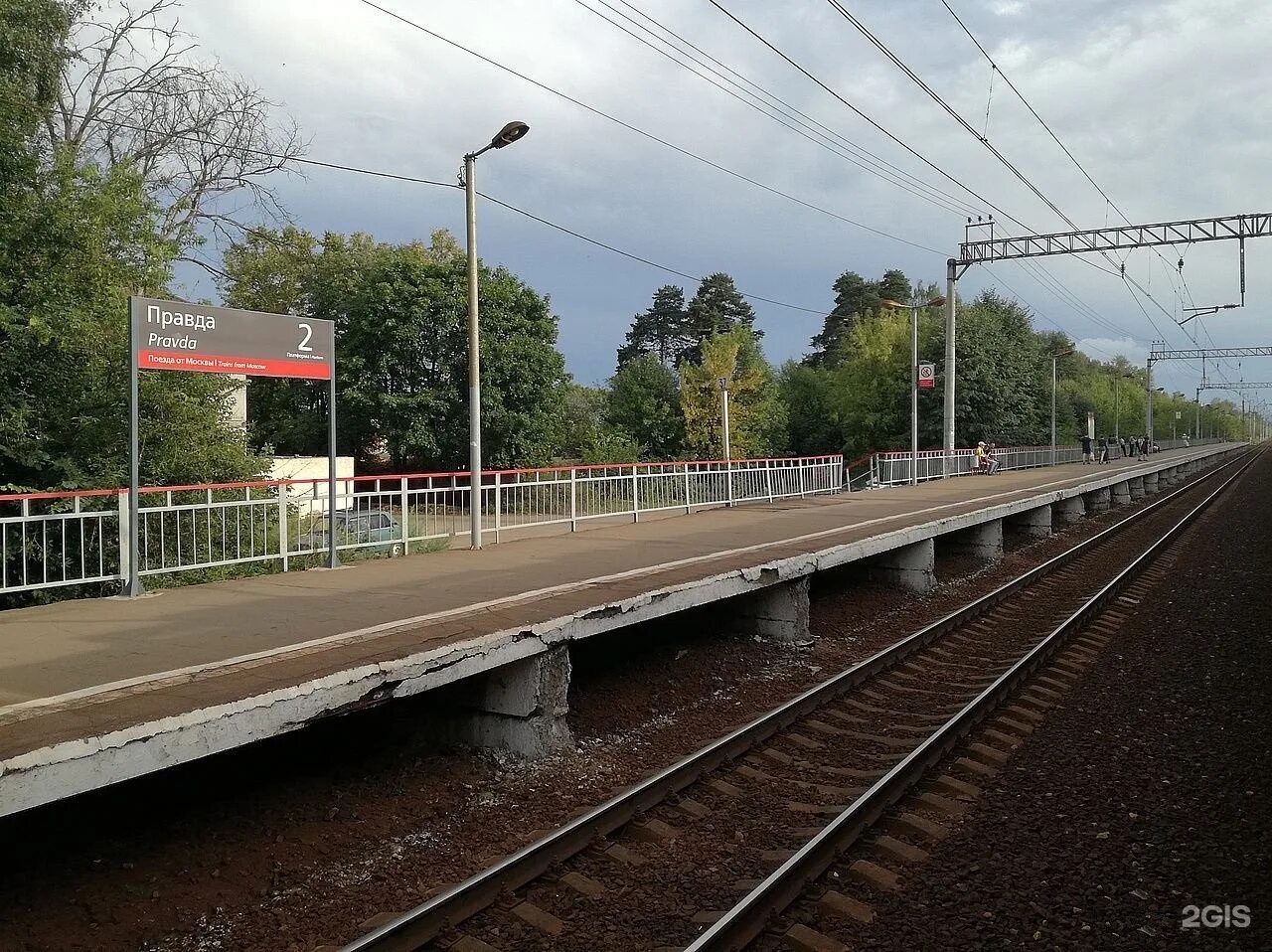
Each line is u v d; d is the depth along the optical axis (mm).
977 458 35406
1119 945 4062
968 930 4219
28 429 13094
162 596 8258
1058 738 7000
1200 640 9977
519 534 13398
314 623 6895
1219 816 5387
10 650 6047
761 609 10266
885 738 7086
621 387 53750
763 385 51719
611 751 6836
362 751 6594
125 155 20984
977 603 12078
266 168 23797
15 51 14344
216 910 4531
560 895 4637
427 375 34688
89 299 13891
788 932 4227
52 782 4074
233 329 9070
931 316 55906
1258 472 52312
